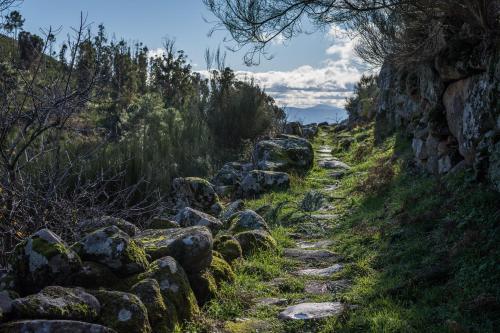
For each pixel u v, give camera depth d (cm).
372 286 604
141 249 540
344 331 481
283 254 828
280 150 1703
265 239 838
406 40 957
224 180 1689
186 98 2975
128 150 1391
